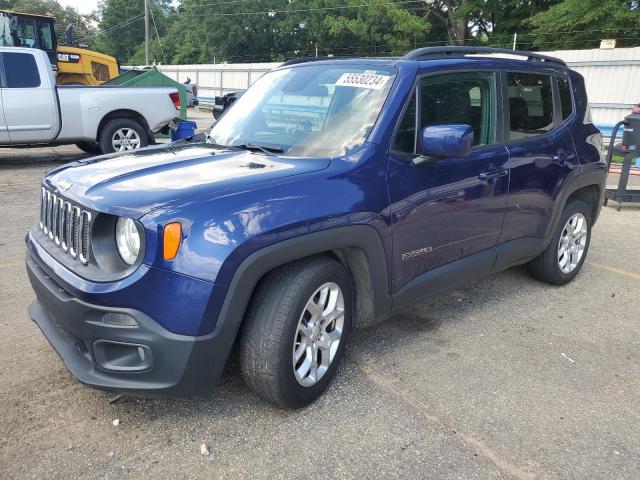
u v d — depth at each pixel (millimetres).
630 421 3111
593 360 3805
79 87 10180
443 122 3732
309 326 3027
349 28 34312
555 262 4996
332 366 3242
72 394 3170
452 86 3840
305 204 2895
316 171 3072
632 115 8188
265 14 43125
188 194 2689
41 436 2807
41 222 3389
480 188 3902
